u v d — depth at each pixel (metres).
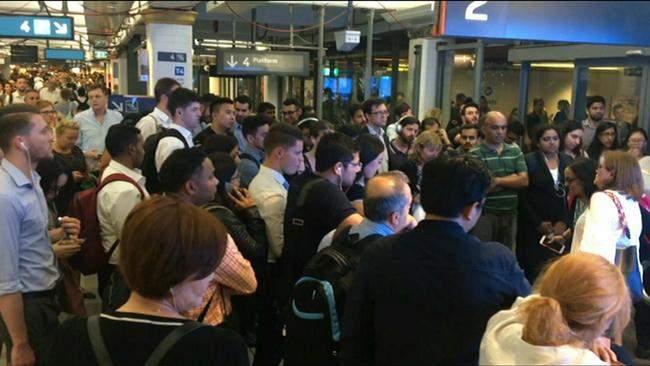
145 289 1.23
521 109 8.61
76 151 4.81
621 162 2.86
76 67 28.42
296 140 3.03
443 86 9.94
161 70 7.93
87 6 3.48
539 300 1.37
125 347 1.20
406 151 4.81
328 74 14.14
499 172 4.29
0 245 2.18
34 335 2.34
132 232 1.24
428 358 1.63
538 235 4.23
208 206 2.60
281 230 2.92
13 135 2.27
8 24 5.09
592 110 5.63
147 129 4.07
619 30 1.92
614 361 1.46
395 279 1.68
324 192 2.65
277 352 3.01
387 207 2.17
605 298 1.34
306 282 2.18
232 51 7.95
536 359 1.33
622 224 2.80
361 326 1.78
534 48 8.05
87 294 4.52
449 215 1.68
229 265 2.09
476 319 1.60
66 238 2.50
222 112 4.45
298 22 10.46
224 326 2.28
